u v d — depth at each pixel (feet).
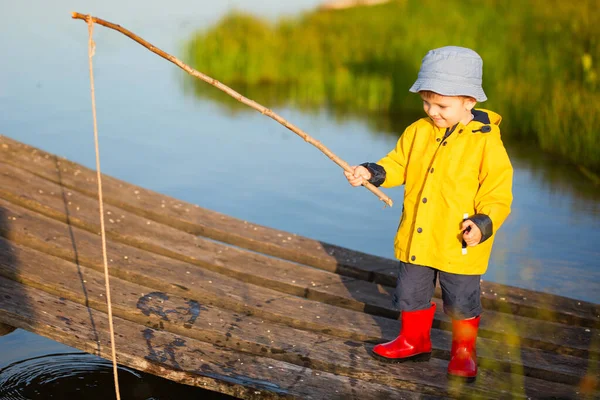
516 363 12.37
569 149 27.17
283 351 12.36
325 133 30.14
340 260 16.20
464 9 48.91
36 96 32.45
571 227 20.48
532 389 11.76
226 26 46.52
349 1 57.82
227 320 13.19
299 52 42.19
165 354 11.93
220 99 35.42
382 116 33.88
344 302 14.40
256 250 16.84
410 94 35.70
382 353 12.23
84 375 12.80
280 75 40.88
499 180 11.03
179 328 12.84
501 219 10.89
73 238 15.37
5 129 27.35
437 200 11.39
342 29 47.47
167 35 48.32
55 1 57.62
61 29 48.08
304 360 12.26
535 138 30.04
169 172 24.22
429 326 12.28
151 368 11.69
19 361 13.15
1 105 30.68
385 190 23.84
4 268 13.56
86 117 29.76
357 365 12.10
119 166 24.47
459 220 11.26
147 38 47.09
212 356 12.13
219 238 17.11
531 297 14.75
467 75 10.85
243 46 42.73
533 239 19.57
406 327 12.19
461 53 10.91
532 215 21.40
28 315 12.14
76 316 12.54
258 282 14.98
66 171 18.74
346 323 13.42
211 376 11.54
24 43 43.57
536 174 25.39
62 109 30.68
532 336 13.29
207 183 23.45
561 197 22.98
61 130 27.71
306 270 15.47
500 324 13.74
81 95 33.32
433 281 12.01
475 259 11.36
